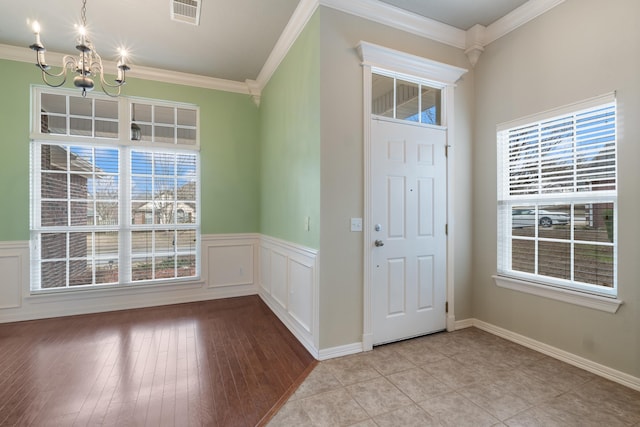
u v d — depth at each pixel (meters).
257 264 4.32
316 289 2.50
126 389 2.07
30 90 3.36
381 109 2.74
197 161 4.09
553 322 2.52
